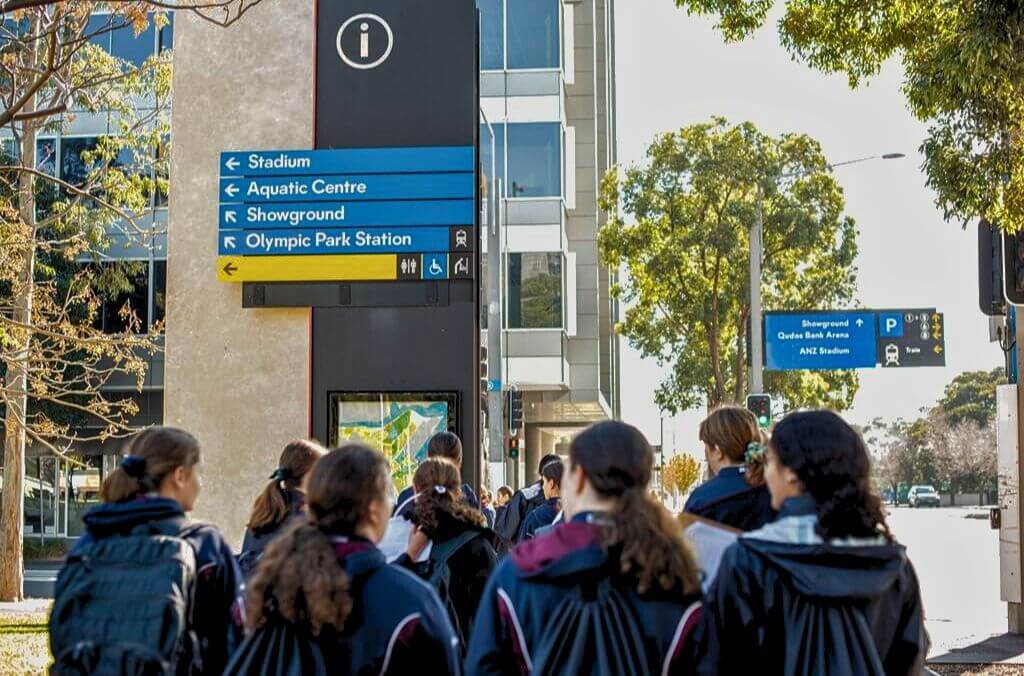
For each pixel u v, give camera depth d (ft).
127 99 93.15
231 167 47.09
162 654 12.96
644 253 123.44
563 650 11.12
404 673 11.59
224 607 14.11
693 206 122.52
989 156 41.06
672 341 128.98
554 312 133.90
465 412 45.70
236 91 48.16
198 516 46.75
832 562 11.53
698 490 17.02
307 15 48.16
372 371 46.34
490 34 136.15
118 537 13.75
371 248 46.21
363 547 11.89
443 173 46.37
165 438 14.61
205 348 47.39
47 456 125.29
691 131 123.03
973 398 392.68
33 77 53.01
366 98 47.37
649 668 11.09
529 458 169.17
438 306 46.11
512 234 134.82
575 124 157.17
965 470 377.91
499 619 11.50
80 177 121.39
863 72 51.67
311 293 46.57
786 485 12.16
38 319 68.39
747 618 11.59
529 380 133.18
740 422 17.01
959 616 61.87
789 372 139.23
